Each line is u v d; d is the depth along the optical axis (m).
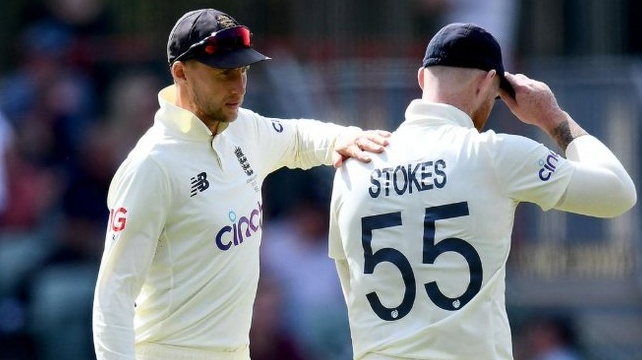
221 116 19.73
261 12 46.75
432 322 19.09
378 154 19.80
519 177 19.14
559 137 20.11
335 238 20.20
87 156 41.28
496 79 19.88
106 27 45.84
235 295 20.17
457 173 19.23
